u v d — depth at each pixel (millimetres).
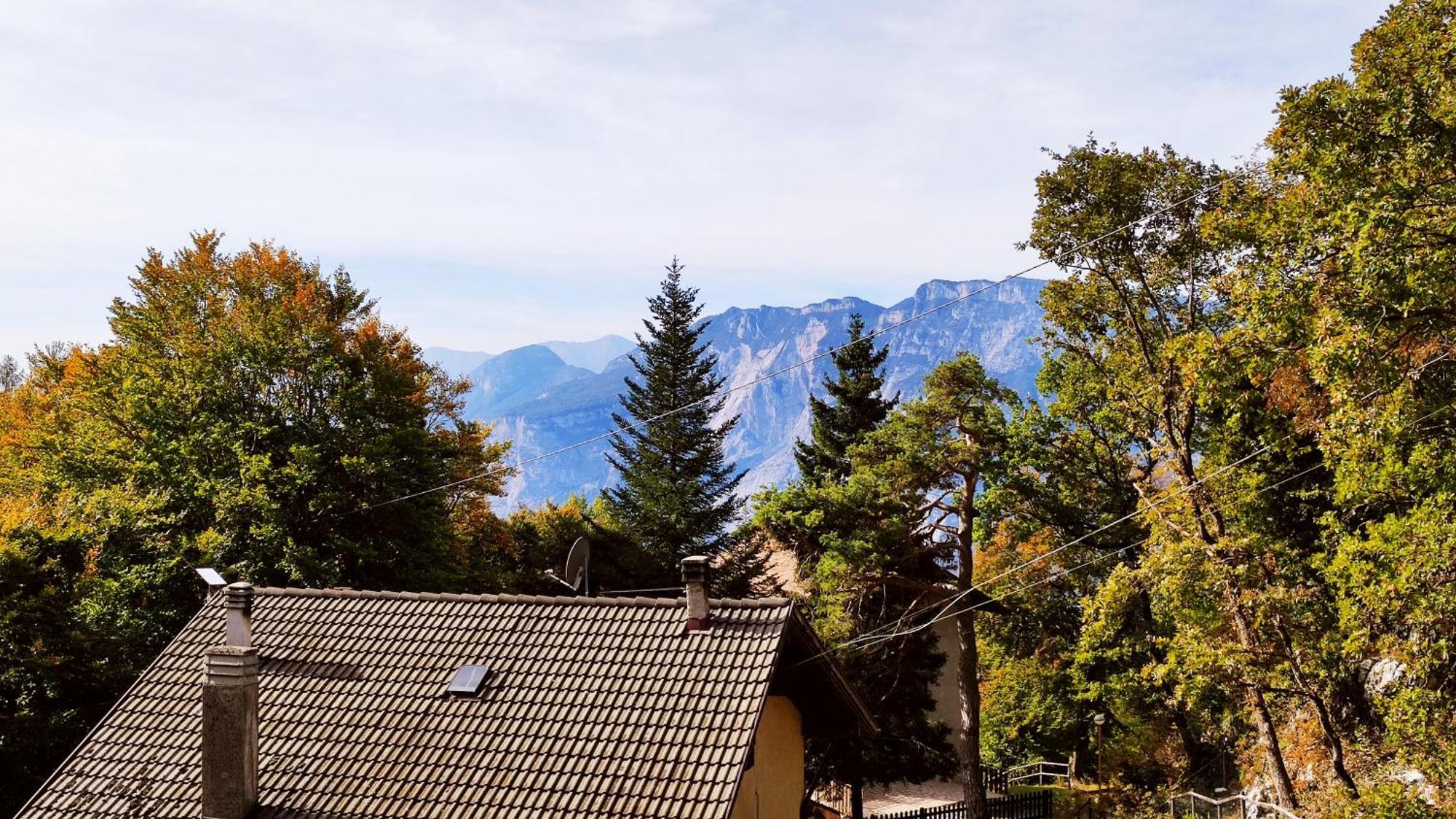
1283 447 26656
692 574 17984
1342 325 16297
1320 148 16531
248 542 32406
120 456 35062
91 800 16562
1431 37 16062
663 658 17391
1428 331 17141
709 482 54031
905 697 33688
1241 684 23969
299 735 17062
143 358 38156
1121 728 41406
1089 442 37156
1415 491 18500
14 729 22438
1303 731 28188
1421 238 15727
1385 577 18234
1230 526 27562
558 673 17531
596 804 15008
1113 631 27938
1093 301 29672
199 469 33438
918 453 34406
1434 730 17734
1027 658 42406
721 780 14984
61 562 26156
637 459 55562
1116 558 36000
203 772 15789
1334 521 21641
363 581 33781
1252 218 19125
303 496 33875
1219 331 27422
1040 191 28203
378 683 17969
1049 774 46188
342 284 47562
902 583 33844
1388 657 19797
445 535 37344
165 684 18703
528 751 16125
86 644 24406
